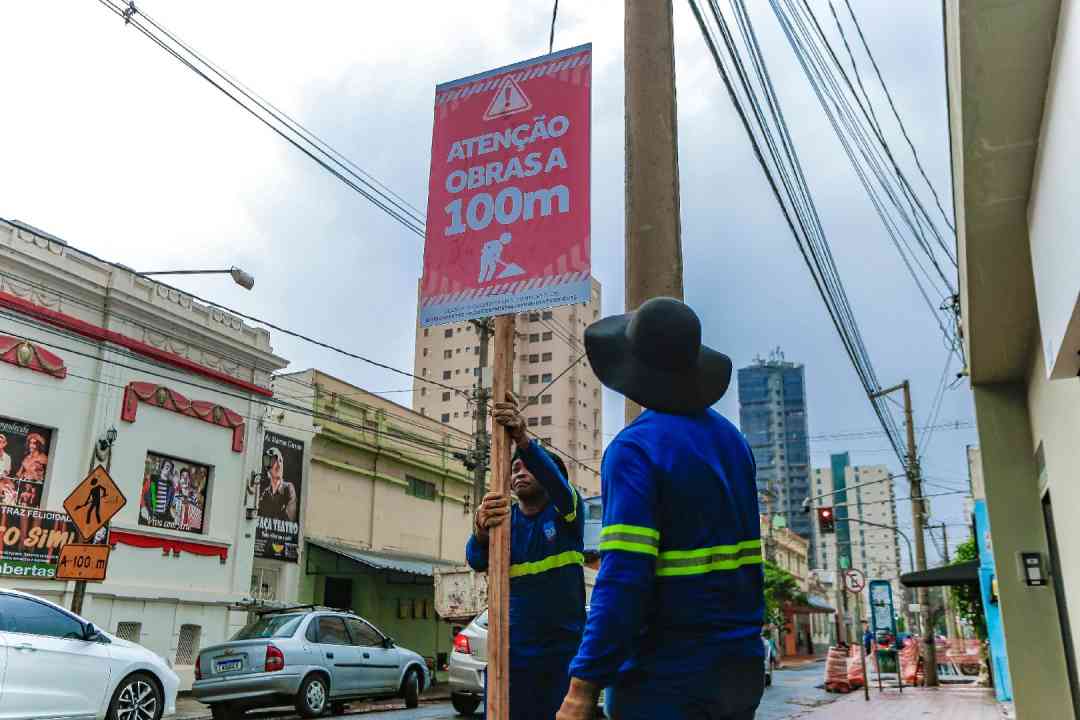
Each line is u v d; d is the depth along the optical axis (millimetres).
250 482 20016
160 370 18016
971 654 37219
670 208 4684
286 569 21453
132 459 17219
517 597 4090
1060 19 4016
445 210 3703
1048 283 4633
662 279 4586
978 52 4371
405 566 23672
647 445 2283
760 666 2256
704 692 2133
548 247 3477
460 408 79250
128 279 17516
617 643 2076
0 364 15078
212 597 18484
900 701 17453
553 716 3961
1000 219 5715
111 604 16297
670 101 4859
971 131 4887
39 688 8664
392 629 25047
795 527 149625
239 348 19938
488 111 3738
